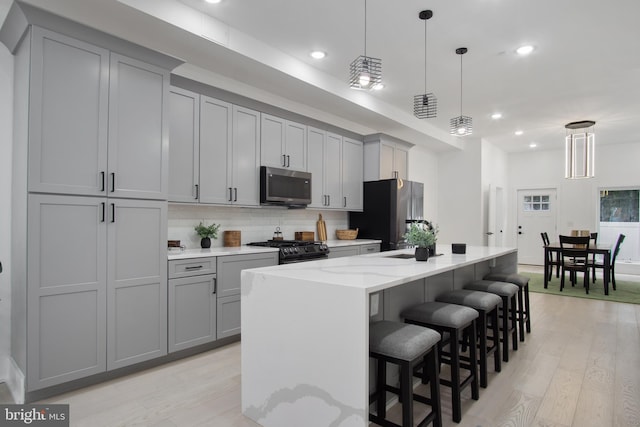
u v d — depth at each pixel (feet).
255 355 6.65
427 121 19.52
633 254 24.82
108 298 8.18
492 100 16.14
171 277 9.33
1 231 8.04
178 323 9.46
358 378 5.19
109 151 8.22
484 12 9.39
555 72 13.10
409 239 8.61
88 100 7.90
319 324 5.65
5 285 8.11
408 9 9.27
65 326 7.58
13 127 8.19
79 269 7.77
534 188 27.99
